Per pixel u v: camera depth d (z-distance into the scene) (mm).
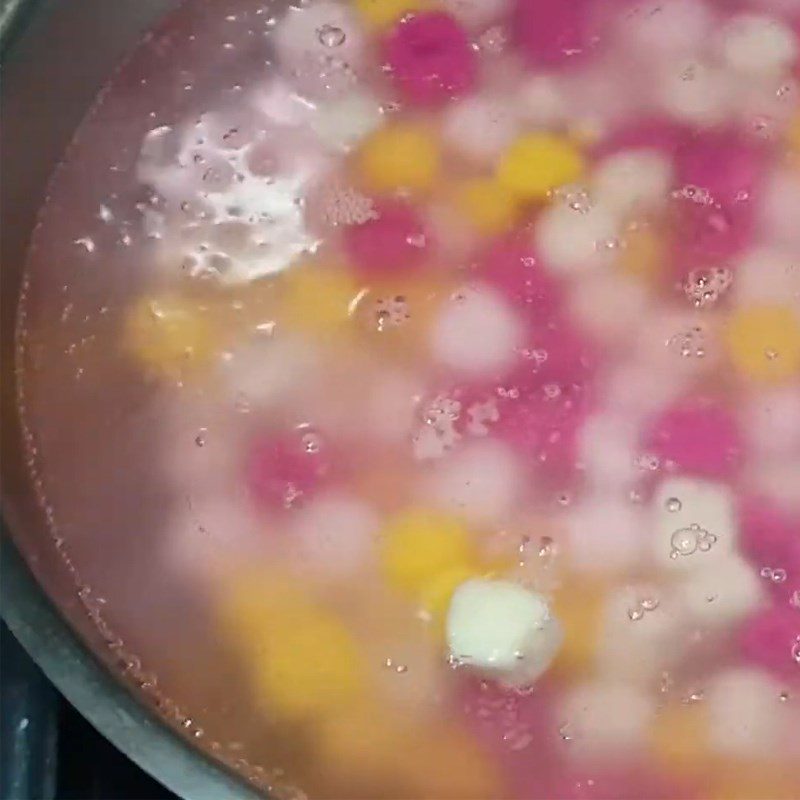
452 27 516
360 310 484
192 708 449
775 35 512
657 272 488
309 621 457
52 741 462
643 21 518
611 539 463
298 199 497
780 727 452
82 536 465
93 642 445
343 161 501
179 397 478
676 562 461
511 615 451
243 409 477
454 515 465
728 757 450
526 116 505
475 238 490
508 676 453
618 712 451
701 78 511
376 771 447
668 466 469
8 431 471
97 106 508
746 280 486
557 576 460
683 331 482
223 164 502
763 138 502
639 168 495
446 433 473
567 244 486
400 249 489
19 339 484
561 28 517
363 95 509
